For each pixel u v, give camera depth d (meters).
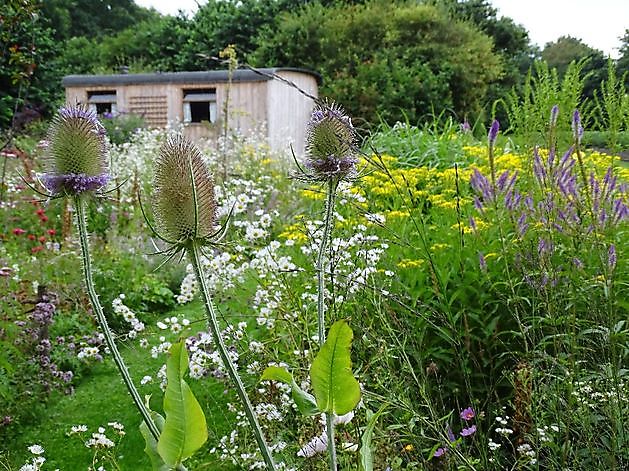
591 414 2.55
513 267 3.33
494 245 3.54
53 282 5.96
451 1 30.03
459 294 3.32
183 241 1.57
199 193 1.62
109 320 5.70
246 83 15.99
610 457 2.28
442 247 3.65
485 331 3.18
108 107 17.67
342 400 1.39
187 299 3.71
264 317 3.26
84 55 30.33
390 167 5.62
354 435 2.39
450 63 22.17
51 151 1.73
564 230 2.74
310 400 1.44
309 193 4.77
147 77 16.81
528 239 3.31
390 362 2.91
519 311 3.31
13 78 6.46
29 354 4.44
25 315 4.63
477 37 24.41
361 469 1.40
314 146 2.01
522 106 4.59
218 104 16.25
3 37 5.78
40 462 2.48
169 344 3.29
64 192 1.71
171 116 16.78
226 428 3.51
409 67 22.05
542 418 2.52
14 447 3.80
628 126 2.93
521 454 2.47
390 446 2.38
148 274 6.44
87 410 4.22
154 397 4.30
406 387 2.75
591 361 2.72
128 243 7.07
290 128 16.95
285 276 3.27
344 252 3.23
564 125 3.53
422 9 23.34
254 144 10.27
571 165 2.76
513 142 6.32
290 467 2.38
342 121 2.00
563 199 2.78
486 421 3.14
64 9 31.94
